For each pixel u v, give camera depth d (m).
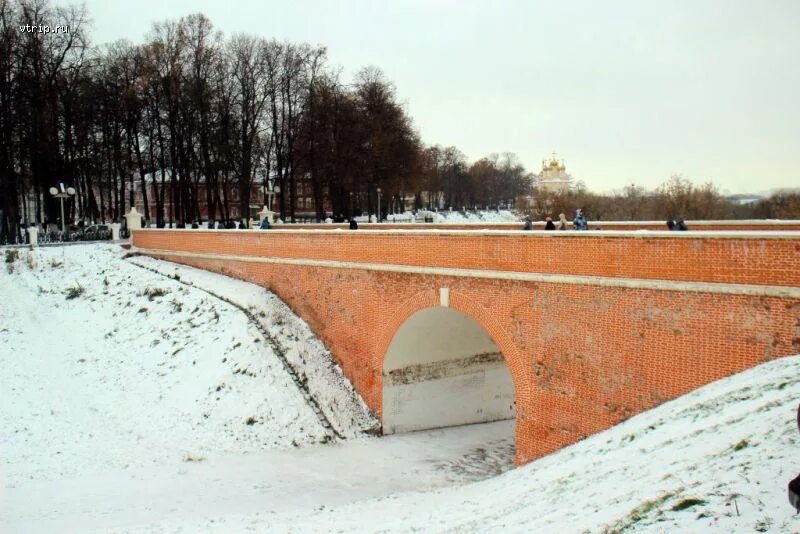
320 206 56.47
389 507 16.73
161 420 23.58
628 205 65.38
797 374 13.03
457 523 13.69
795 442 10.15
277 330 27.16
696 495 9.79
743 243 14.99
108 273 36.81
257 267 31.14
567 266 18.31
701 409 13.79
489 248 20.31
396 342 24.11
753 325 14.89
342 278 26.08
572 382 18.31
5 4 43.34
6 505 17.48
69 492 18.50
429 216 68.69
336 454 22.31
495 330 20.28
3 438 21.77
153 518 16.91
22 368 27.86
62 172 48.47
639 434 14.66
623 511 10.37
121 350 28.75
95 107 51.78
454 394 26.16
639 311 16.83
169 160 56.91
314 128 55.00
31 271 38.34
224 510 17.62
